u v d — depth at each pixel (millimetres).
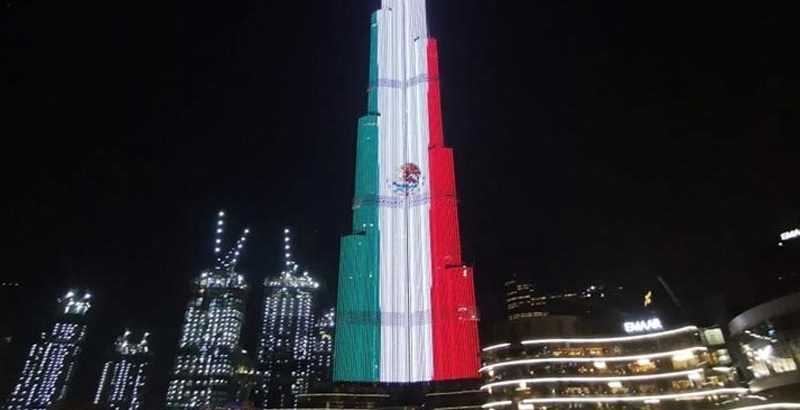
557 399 152625
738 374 145250
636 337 159750
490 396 163500
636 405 148750
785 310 105562
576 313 181750
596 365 157875
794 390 103125
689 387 147625
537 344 163375
